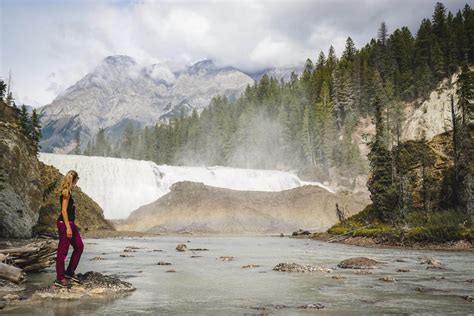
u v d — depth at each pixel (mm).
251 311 7277
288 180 93375
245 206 63844
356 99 130250
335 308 7660
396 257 21453
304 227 62156
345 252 24781
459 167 36625
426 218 35844
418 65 130750
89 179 68688
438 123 108812
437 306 7930
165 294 9070
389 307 7805
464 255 23328
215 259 18594
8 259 11336
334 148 116312
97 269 13953
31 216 35594
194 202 63344
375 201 42719
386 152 44344
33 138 60531
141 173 74812
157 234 50656
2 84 51406
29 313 6809
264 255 21750
